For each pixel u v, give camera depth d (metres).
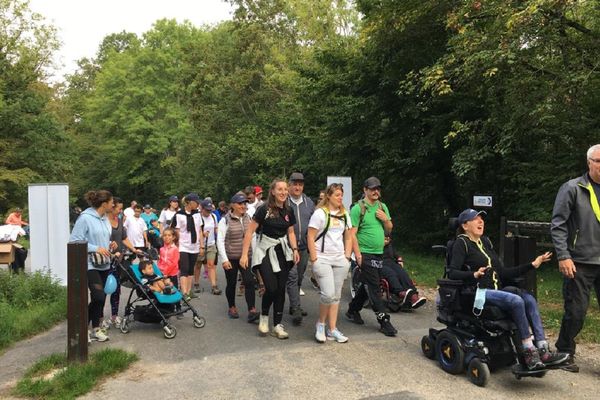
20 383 4.63
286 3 30.06
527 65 9.34
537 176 11.54
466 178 14.65
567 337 4.82
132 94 42.59
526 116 9.71
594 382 4.61
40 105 29.19
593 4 8.49
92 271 5.90
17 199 27.30
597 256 4.70
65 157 29.67
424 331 6.43
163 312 6.38
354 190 16.94
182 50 34.50
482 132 10.98
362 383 4.61
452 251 4.96
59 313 7.50
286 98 26.62
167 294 6.43
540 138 11.32
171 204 12.55
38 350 5.91
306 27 26.91
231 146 29.39
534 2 7.67
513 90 9.68
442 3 11.35
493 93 10.48
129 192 50.56
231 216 7.40
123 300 8.77
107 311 7.84
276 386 4.56
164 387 4.58
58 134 29.03
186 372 4.96
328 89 15.62
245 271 7.02
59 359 5.24
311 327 6.67
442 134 13.69
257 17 30.66
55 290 8.63
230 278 7.34
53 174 28.80
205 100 33.47
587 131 10.09
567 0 7.91
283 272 6.14
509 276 4.88
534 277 6.20
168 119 41.69
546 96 9.08
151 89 41.47
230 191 30.83
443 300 4.98
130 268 6.34
